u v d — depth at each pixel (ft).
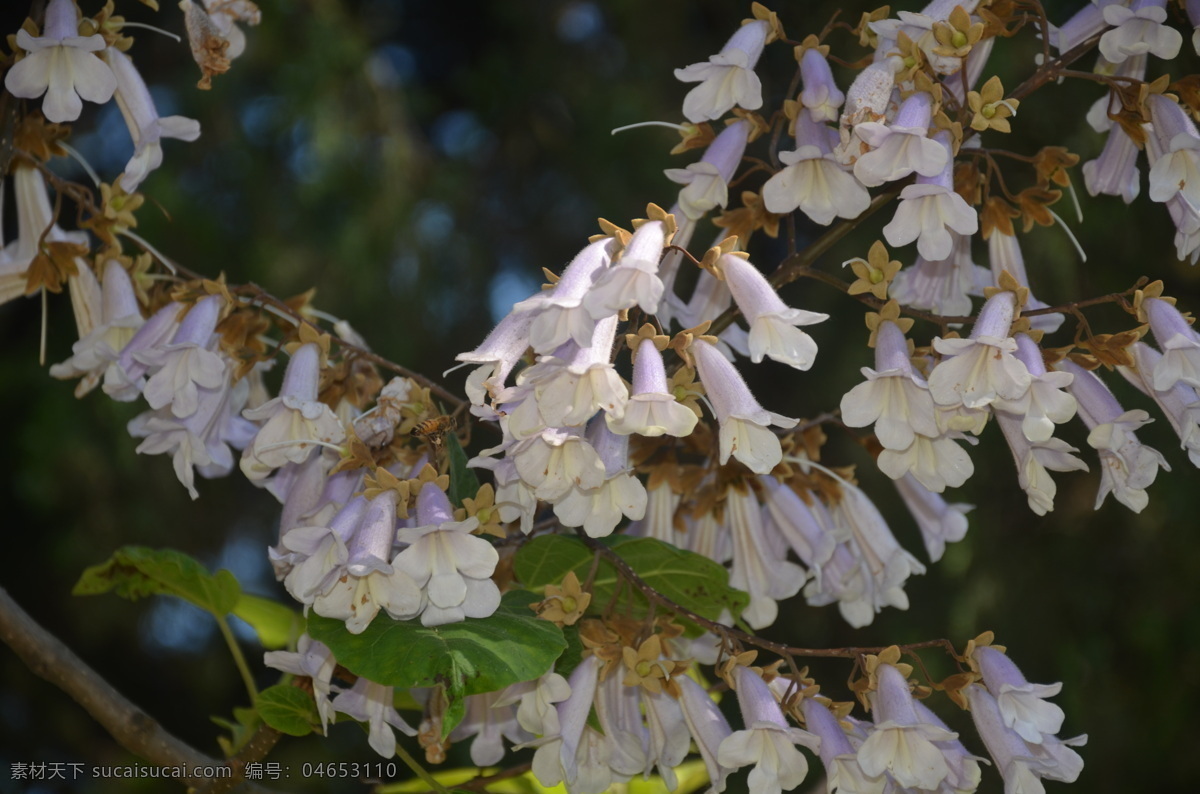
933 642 4.17
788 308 4.04
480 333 9.63
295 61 8.78
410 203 9.10
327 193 8.80
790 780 4.07
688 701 4.18
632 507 4.09
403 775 8.00
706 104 4.27
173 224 8.17
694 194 4.30
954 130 4.20
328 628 4.05
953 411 4.14
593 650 4.21
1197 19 4.22
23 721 9.04
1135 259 7.39
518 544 4.41
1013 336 4.17
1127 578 7.42
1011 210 4.37
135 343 4.37
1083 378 4.20
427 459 4.24
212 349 4.34
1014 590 7.34
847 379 7.52
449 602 4.01
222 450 4.44
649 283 3.90
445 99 11.03
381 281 8.84
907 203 4.17
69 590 8.93
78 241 4.50
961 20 4.19
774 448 4.06
